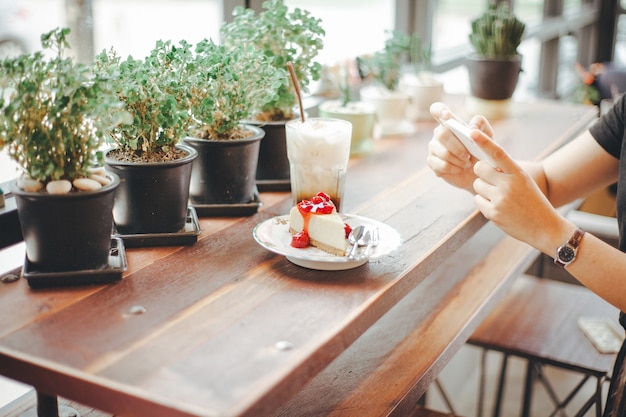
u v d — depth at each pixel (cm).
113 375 92
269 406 91
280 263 129
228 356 97
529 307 223
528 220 130
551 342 203
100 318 107
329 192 145
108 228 120
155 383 90
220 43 215
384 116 225
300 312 110
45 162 113
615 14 677
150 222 134
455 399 276
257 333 103
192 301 113
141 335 102
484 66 242
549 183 166
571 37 602
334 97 240
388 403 141
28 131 112
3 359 98
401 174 185
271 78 146
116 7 179
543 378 241
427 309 180
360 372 151
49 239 115
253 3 219
